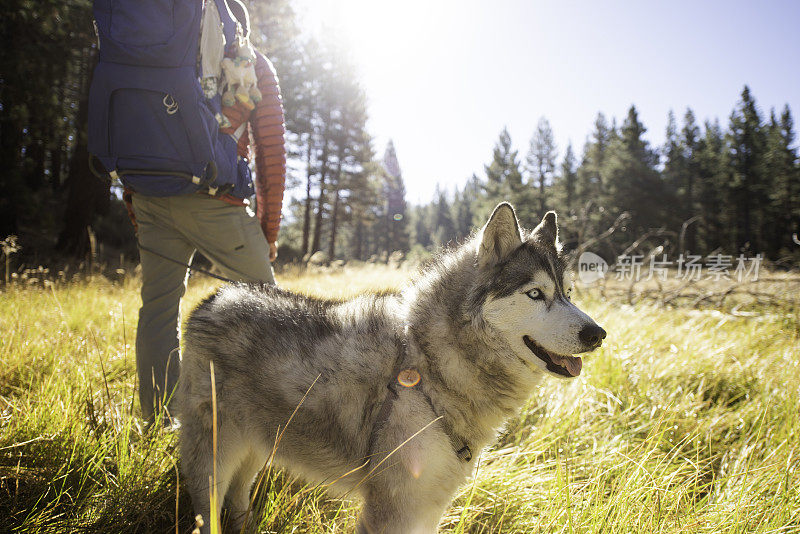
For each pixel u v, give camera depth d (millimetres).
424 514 2025
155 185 2551
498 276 2143
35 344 3492
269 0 17469
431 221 91438
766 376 3916
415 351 2123
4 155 10594
